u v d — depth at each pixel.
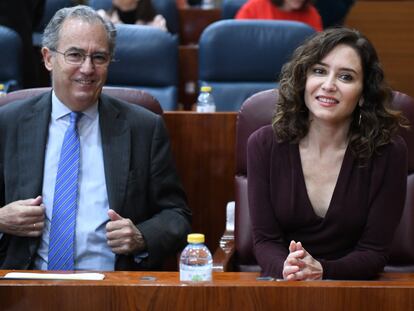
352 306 2.41
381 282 2.46
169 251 3.58
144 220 3.66
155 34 5.61
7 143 3.60
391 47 8.99
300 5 6.61
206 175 4.62
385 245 3.34
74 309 2.44
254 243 3.42
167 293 2.43
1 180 3.59
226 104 5.64
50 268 3.46
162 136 3.72
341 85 3.28
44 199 3.53
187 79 6.71
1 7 5.95
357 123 3.39
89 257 3.52
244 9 6.69
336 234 3.36
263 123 3.78
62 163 3.54
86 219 3.53
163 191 3.69
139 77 5.58
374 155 3.37
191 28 8.02
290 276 3.05
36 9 6.27
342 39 3.29
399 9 8.94
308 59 3.31
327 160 3.38
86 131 3.62
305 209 3.35
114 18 7.03
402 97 3.73
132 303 2.43
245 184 3.79
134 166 3.62
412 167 3.72
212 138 4.59
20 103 3.67
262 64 5.69
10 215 3.41
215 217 4.63
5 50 5.35
